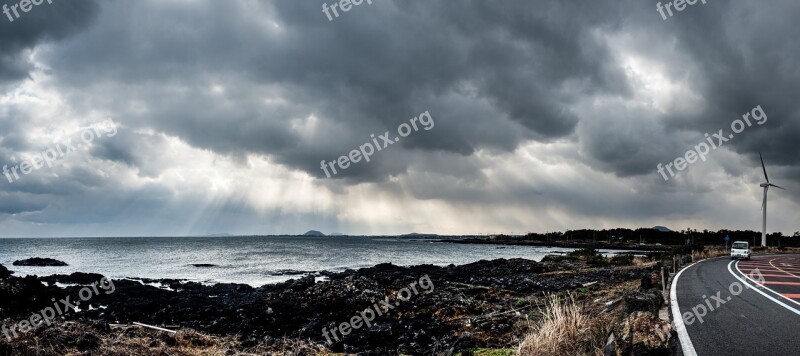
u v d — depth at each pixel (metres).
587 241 149.50
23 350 9.06
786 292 15.72
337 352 13.30
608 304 14.00
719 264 31.58
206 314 19.77
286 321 18.25
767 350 7.89
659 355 7.27
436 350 12.23
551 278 28.80
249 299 24.25
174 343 11.46
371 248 119.88
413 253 95.69
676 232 138.25
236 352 11.22
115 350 9.73
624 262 39.44
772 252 59.38
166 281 36.91
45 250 103.31
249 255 80.56
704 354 7.61
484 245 168.00
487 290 23.12
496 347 11.51
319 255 81.38
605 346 7.67
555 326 8.71
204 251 95.75
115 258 72.19
